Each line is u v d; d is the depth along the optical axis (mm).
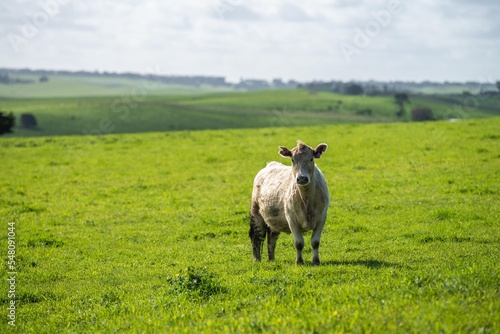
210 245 17578
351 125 46156
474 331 7074
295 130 44562
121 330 9734
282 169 14805
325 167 28938
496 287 8969
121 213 22578
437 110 102688
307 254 15422
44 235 19547
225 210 21828
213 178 28672
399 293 9070
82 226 20969
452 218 17953
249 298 10289
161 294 11484
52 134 97812
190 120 108000
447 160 27938
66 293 13609
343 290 9812
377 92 140625
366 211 20000
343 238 16875
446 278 9641
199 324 8906
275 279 11555
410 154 30547
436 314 7629
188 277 11469
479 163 26625
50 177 31188
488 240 15016
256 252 15305
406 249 14727
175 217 21484
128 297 12227
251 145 38531
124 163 34406
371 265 12648
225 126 102062
